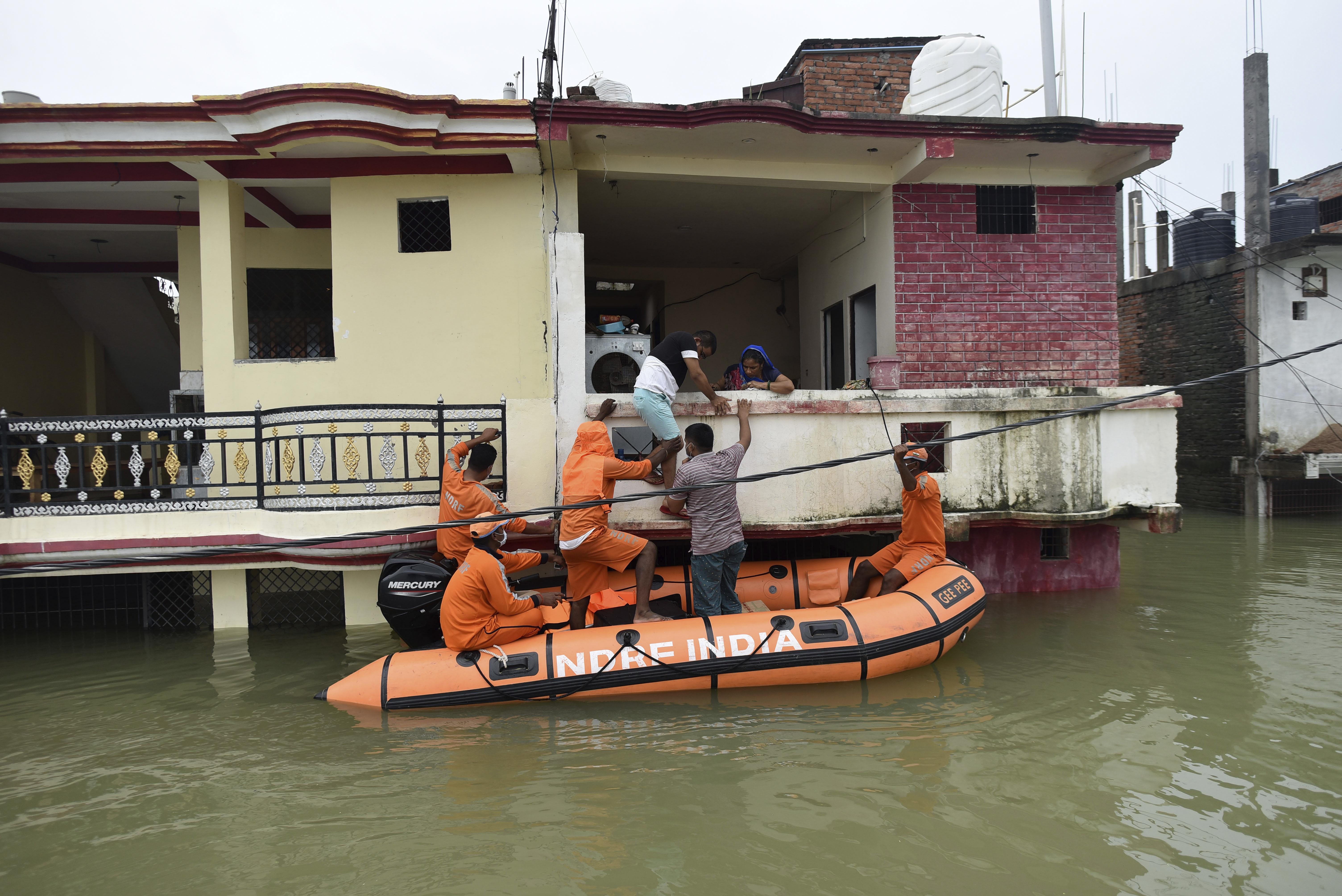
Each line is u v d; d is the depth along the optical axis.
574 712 4.61
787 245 10.01
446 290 6.74
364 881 2.98
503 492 6.12
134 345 10.88
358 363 6.68
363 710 4.65
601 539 5.06
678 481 5.30
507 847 3.19
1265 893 2.87
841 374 8.78
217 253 6.61
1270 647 5.62
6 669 5.48
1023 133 6.73
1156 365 14.41
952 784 3.67
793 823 3.35
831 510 6.18
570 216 6.80
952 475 6.45
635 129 6.41
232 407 6.65
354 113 5.88
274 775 3.84
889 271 7.47
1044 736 4.18
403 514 5.65
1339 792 3.58
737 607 5.61
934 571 5.69
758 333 11.32
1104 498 6.64
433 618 5.07
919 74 7.47
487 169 6.65
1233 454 12.70
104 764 3.98
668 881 2.96
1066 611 6.64
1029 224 7.52
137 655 5.76
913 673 5.19
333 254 6.69
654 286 11.29
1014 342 7.50
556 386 5.98
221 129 6.11
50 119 5.96
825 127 6.58
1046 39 8.84
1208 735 4.17
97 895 2.92
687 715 4.55
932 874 3.00
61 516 5.78
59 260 9.50
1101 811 3.43
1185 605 6.79
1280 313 12.25
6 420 5.73
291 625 6.60
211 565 5.85
